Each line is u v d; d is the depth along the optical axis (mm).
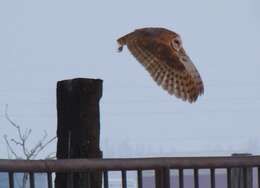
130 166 9125
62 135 10539
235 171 10914
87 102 10375
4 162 8477
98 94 10484
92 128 10375
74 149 10359
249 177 9812
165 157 9328
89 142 10320
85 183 9531
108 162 9039
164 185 9266
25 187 14117
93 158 9438
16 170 8547
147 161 9234
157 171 9273
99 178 9922
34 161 8648
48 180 8734
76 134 10352
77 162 8867
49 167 8703
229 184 9633
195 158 9438
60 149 10562
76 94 10383
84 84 10359
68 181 9125
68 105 10469
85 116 10352
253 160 9648
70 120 10430
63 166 8766
